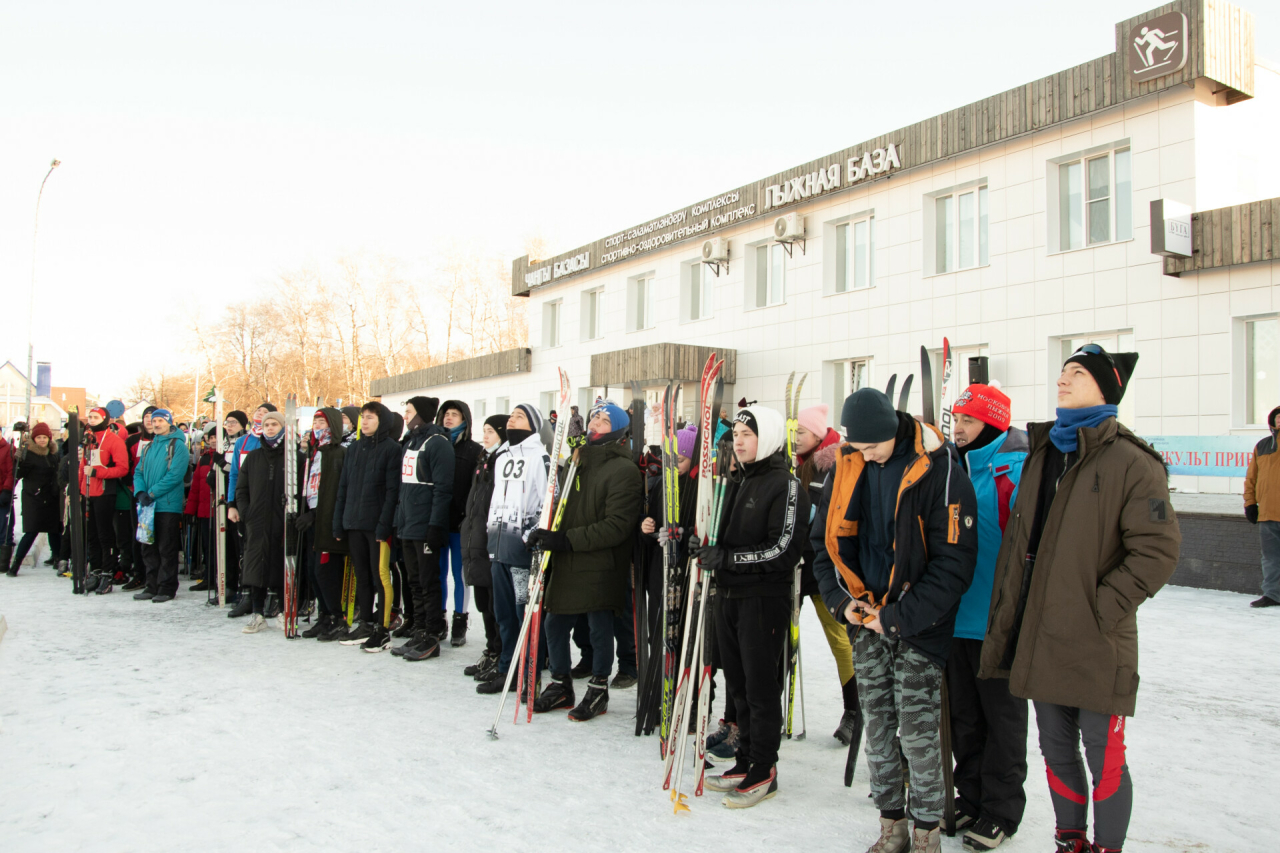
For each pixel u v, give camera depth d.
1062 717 2.45
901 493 2.52
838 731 3.81
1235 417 8.37
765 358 14.28
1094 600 2.33
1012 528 2.57
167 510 7.39
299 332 40.81
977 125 10.72
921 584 2.47
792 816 2.97
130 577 8.35
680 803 3.02
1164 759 3.47
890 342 12.08
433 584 5.38
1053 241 10.09
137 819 2.85
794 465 4.23
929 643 2.52
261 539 6.13
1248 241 8.15
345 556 6.06
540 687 4.78
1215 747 3.62
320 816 2.89
